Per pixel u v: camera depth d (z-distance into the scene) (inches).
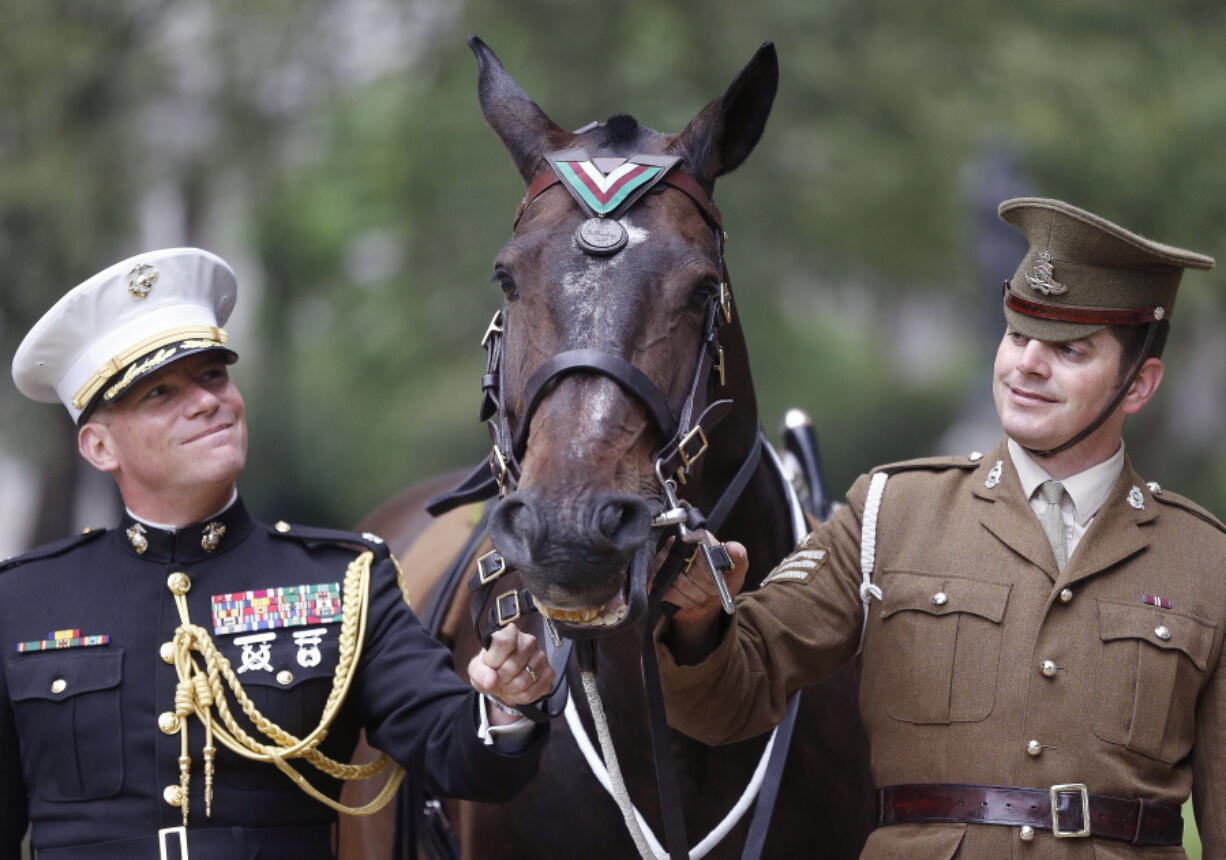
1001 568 224.2
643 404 201.5
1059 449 224.4
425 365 1258.0
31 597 233.9
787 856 249.6
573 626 194.4
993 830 215.9
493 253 1152.2
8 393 935.0
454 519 344.2
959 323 1441.9
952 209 1121.4
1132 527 223.1
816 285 1227.9
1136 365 223.0
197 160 1001.5
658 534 201.5
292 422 1348.4
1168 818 216.7
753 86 227.5
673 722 224.8
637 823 229.1
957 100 1095.6
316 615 233.0
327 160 1257.4
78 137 952.3
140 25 978.1
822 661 231.9
